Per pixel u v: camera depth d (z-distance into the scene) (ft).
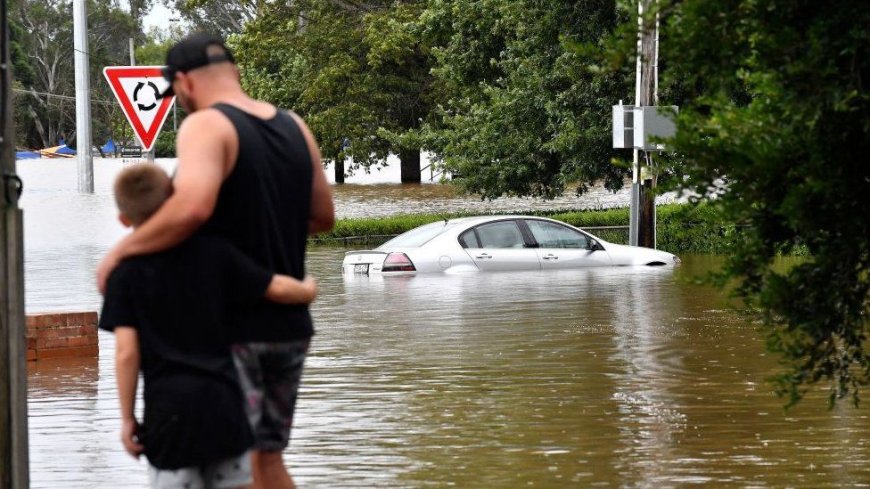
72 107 574.97
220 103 25.27
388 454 42.01
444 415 48.44
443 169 175.83
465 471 39.52
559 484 37.81
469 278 106.32
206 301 24.25
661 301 86.43
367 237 162.20
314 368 60.13
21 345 27.07
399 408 49.90
